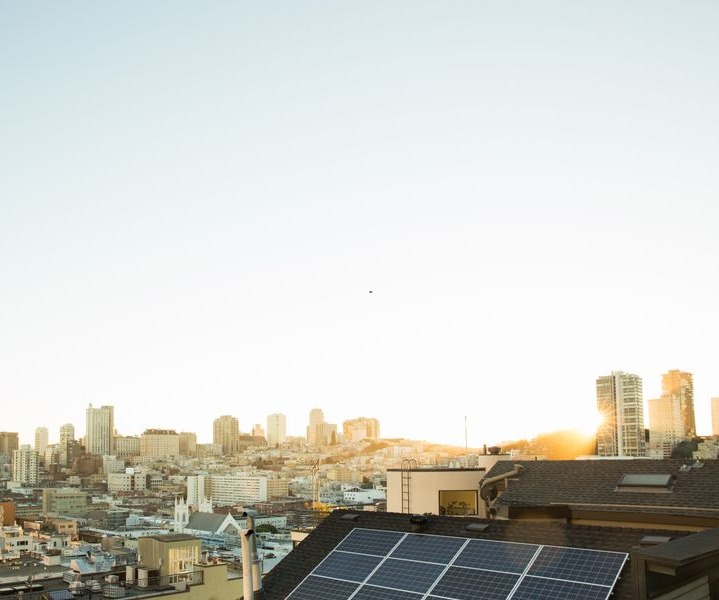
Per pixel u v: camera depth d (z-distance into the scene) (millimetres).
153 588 42406
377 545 28000
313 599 25609
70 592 41938
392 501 45594
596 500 33188
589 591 20734
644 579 19578
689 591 21109
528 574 22500
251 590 25984
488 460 44812
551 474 37531
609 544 22844
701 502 30078
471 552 24953
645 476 33875
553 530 24656
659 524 30594
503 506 35406
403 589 24188
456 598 22562
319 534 30984
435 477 44312
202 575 41688
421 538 27297
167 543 55812
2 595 42688
